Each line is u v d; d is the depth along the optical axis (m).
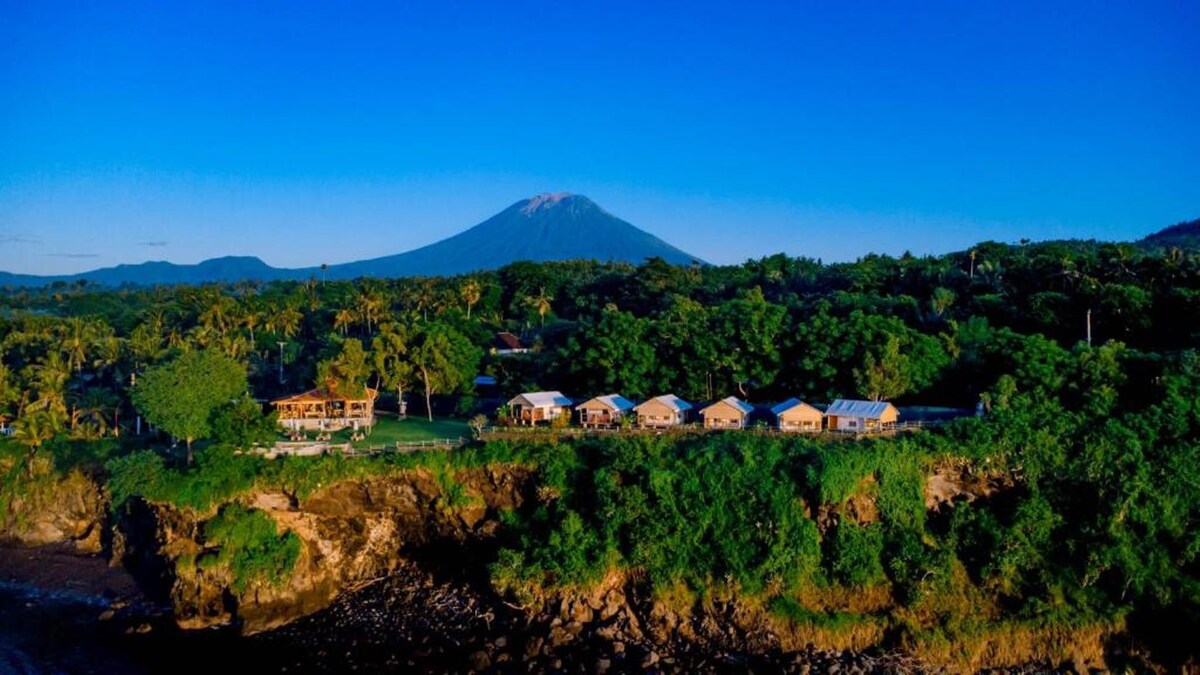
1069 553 57.47
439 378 92.06
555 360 93.31
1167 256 106.25
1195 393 63.53
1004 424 62.91
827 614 55.78
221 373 72.38
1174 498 58.31
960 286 114.19
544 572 59.53
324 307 159.75
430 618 60.91
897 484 60.47
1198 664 52.00
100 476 78.38
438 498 66.81
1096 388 67.12
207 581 62.81
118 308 191.75
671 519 59.56
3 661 56.69
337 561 67.56
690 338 85.69
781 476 59.97
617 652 54.25
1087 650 54.00
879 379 74.25
